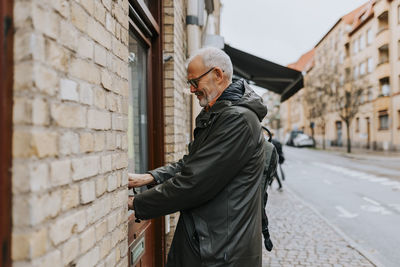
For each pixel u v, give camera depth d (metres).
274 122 79.00
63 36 1.11
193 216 1.64
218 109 1.67
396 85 28.09
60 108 1.08
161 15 3.32
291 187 10.91
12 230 0.89
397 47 27.84
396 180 11.92
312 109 40.00
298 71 8.34
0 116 0.87
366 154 26.88
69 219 1.14
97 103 1.40
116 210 1.62
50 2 1.03
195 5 4.59
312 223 6.23
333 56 42.84
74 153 1.18
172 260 1.77
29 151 0.91
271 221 6.40
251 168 1.65
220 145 1.57
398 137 27.92
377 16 30.27
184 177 1.58
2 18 0.87
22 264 0.90
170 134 3.43
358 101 28.41
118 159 1.66
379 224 6.23
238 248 1.59
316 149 37.28
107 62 1.53
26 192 0.90
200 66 1.78
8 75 0.89
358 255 4.51
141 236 2.49
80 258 1.22
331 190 10.19
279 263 4.24
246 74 9.77
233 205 1.61
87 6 1.31
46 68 1.00
